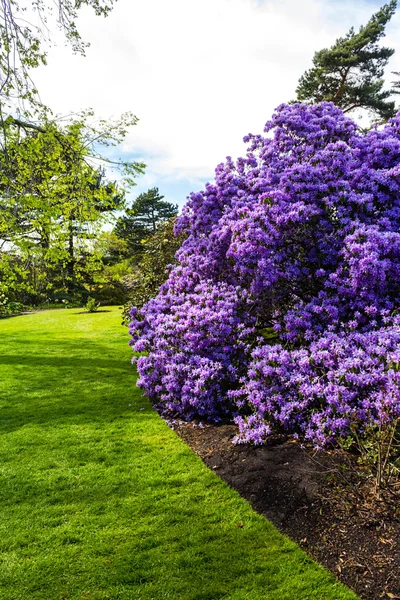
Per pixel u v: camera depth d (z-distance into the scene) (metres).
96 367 9.27
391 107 22.09
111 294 28.11
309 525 3.25
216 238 6.44
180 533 3.28
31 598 2.68
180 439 5.12
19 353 10.94
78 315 20.94
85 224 11.72
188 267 6.93
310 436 4.20
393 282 5.26
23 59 8.61
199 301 6.09
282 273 5.52
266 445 4.50
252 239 5.35
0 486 4.11
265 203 5.69
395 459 3.78
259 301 5.93
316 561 2.90
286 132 6.82
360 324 5.19
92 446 5.00
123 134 11.05
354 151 6.14
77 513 3.61
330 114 6.87
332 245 5.51
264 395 4.70
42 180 10.58
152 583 2.78
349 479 3.66
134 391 7.30
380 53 21.66
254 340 5.93
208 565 2.92
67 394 7.23
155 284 10.76
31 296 27.12
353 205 5.48
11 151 9.50
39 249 9.59
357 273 4.93
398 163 6.00
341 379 4.21
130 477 4.20
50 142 10.19
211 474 4.16
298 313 5.25
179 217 7.52
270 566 2.88
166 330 5.97
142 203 47.62
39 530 3.38
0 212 8.62
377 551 2.88
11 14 7.82
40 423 5.84
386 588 2.60
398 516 3.16
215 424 5.38
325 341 4.72
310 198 5.63
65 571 2.91
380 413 3.63
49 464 4.56
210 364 5.55
